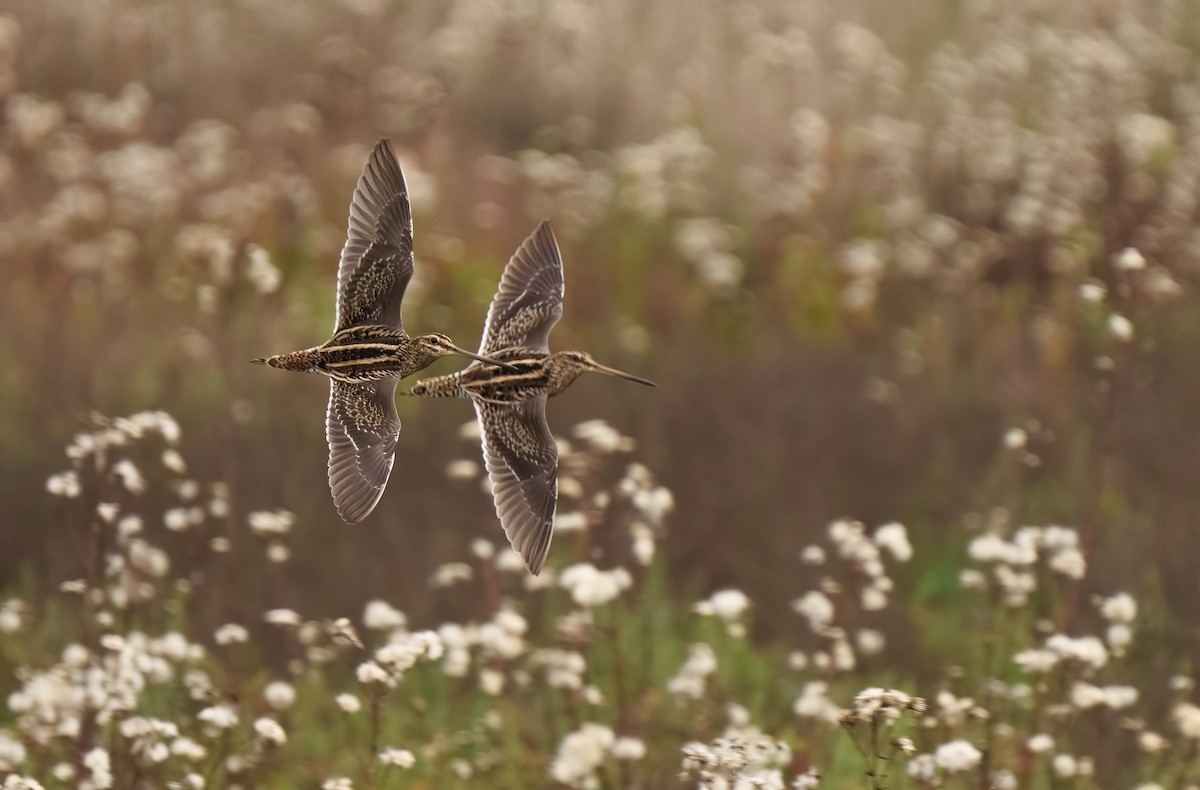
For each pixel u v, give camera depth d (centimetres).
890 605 1362
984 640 1215
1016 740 1123
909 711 973
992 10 2680
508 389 928
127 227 2058
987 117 2353
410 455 1567
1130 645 1274
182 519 1189
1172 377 1662
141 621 1198
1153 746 1052
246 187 2128
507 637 1090
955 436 1644
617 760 1055
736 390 1714
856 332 2023
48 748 1041
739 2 2706
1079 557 1158
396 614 1056
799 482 1529
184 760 1059
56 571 1344
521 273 968
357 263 862
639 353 1889
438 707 1218
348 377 851
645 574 1370
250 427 1588
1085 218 2002
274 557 1192
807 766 1102
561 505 1438
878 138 2269
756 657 1320
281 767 1121
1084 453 1580
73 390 1675
